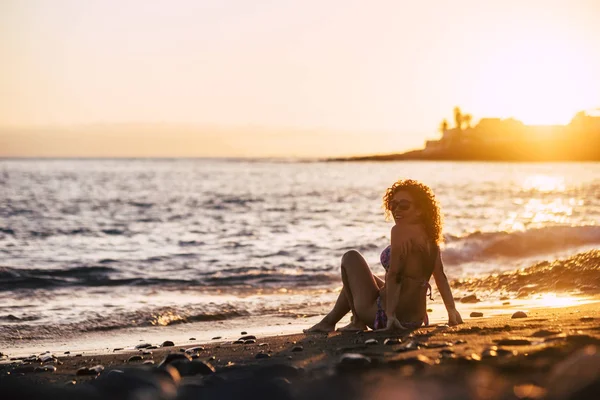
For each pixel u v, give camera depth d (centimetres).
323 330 739
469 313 984
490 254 1911
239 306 1198
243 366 477
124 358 666
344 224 3247
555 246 1969
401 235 661
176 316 1113
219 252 2230
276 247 2338
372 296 696
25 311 1156
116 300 1332
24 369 587
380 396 342
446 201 4906
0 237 2783
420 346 513
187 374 452
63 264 1914
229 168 19075
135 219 3738
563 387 315
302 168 18975
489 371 391
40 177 11019
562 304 1048
